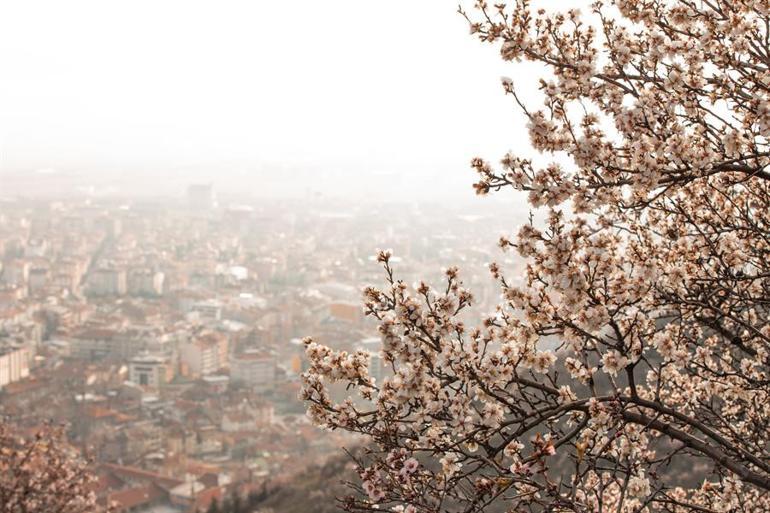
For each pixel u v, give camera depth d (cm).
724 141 459
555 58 496
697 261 550
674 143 453
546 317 442
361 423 442
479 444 431
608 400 435
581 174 495
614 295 435
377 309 435
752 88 502
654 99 480
